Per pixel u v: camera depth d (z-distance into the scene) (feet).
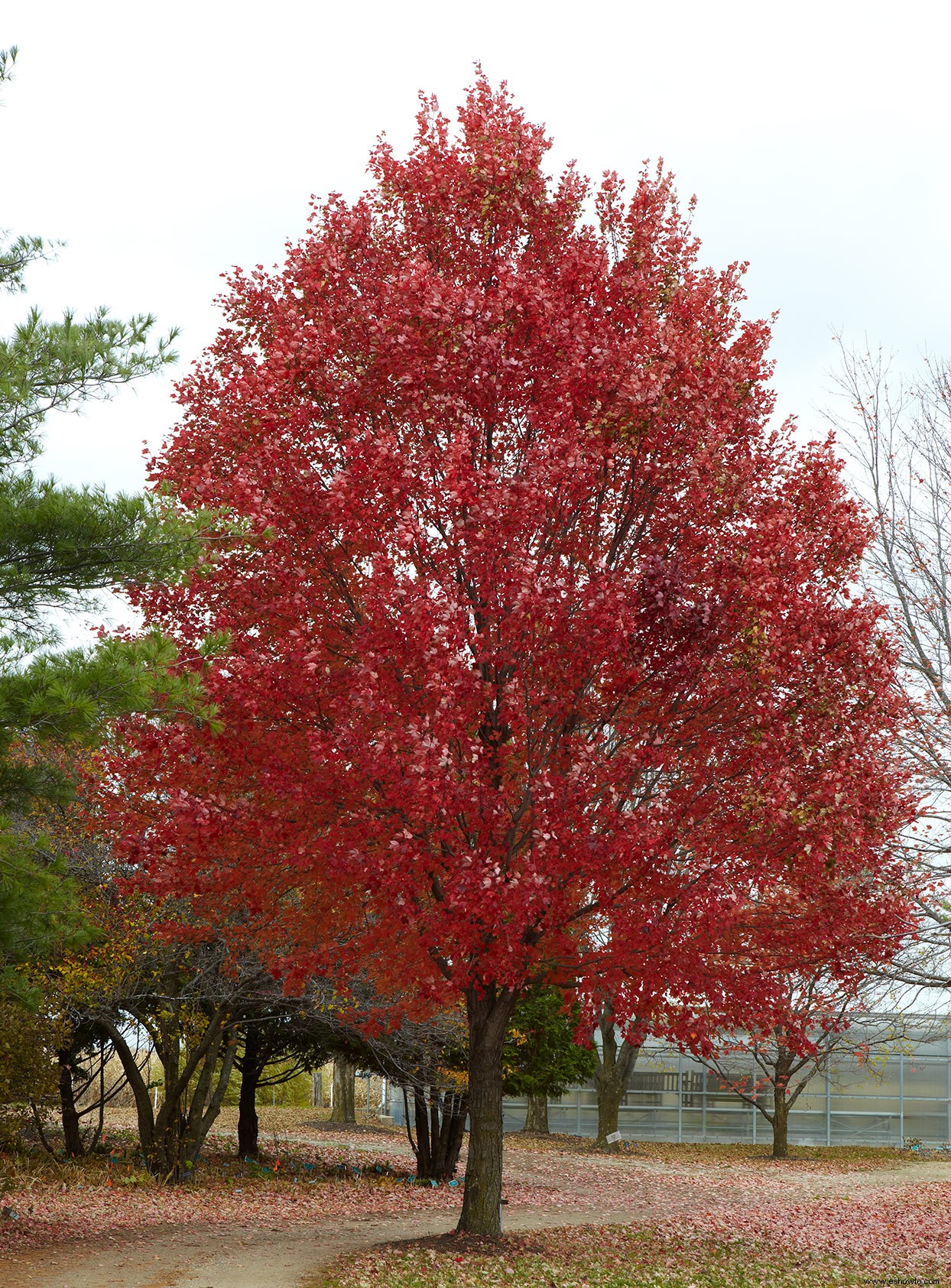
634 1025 37.78
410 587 32.71
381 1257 38.29
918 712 44.34
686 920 34.73
